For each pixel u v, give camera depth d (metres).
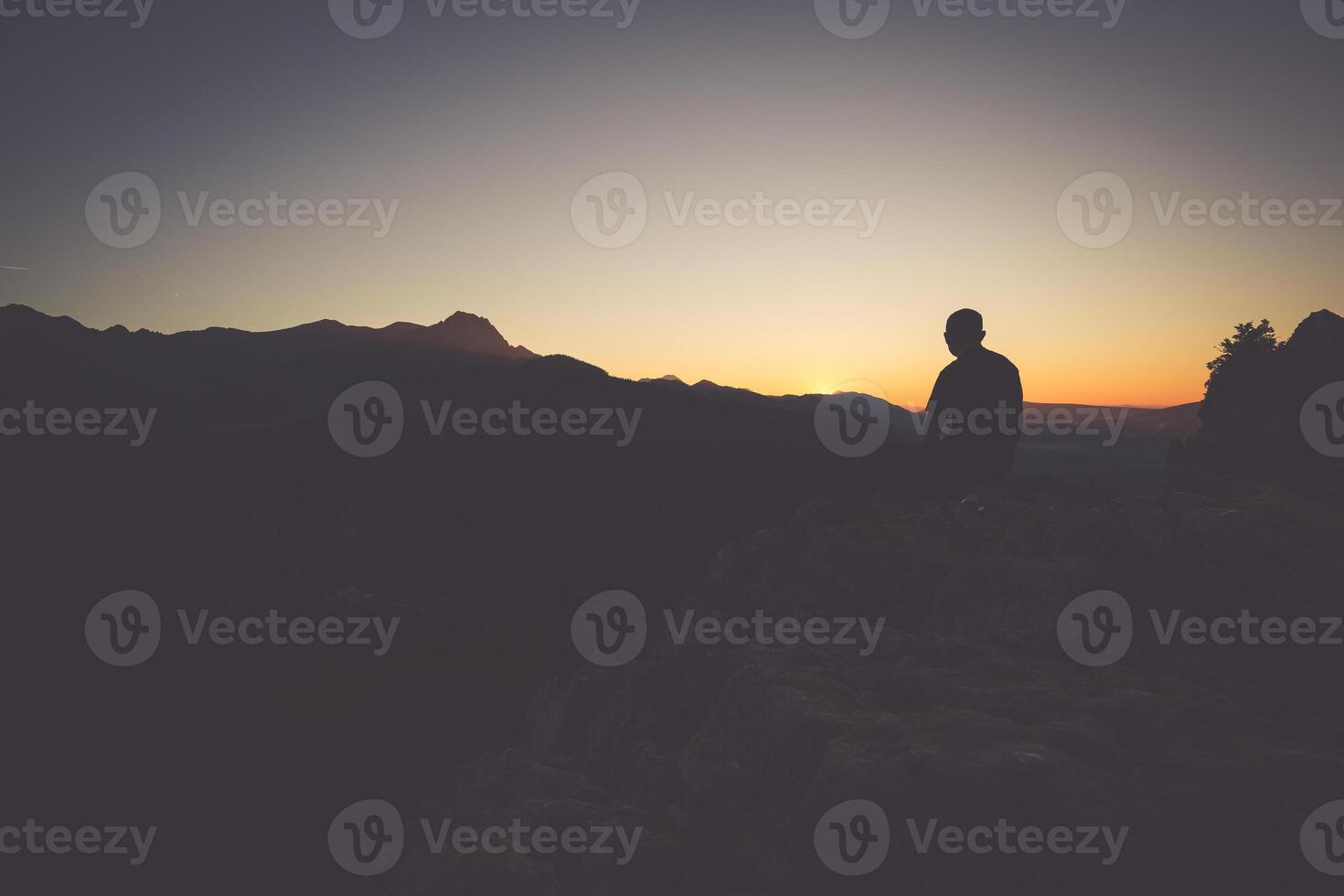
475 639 42.22
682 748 4.45
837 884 2.86
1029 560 4.27
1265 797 2.51
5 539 47.16
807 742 3.29
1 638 35.19
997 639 3.98
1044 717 3.16
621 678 5.95
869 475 5.39
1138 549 4.28
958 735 2.99
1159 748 2.83
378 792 24.05
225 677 33.62
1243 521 3.99
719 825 3.44
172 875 18.47
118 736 27.00
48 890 18.05
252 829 20.89
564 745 5.82
